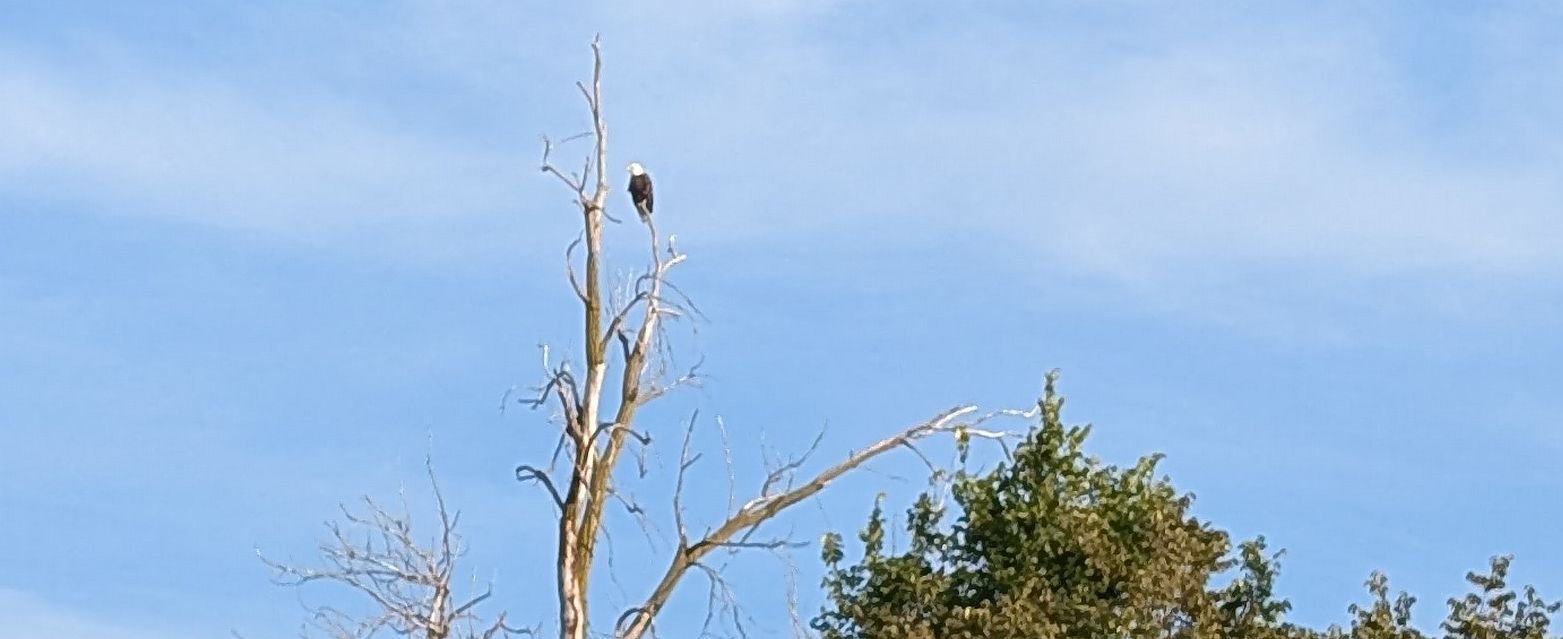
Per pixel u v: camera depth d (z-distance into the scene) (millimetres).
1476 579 22672
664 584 15508
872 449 15969
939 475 21141
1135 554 21297
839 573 21375
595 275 15734
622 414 15578
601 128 15891
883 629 20266
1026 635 20000
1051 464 21609
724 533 15617
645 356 15688
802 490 15820
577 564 15367
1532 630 22406
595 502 15500
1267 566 22250
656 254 15844
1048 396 21797
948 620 20281
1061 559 21344
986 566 21484
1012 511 21266
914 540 21641
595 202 15758
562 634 15227
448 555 14945
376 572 14820
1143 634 20734
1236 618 22031
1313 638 22328
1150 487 22031
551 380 15562
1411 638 22391
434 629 14758
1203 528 22281
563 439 15508
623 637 15367
